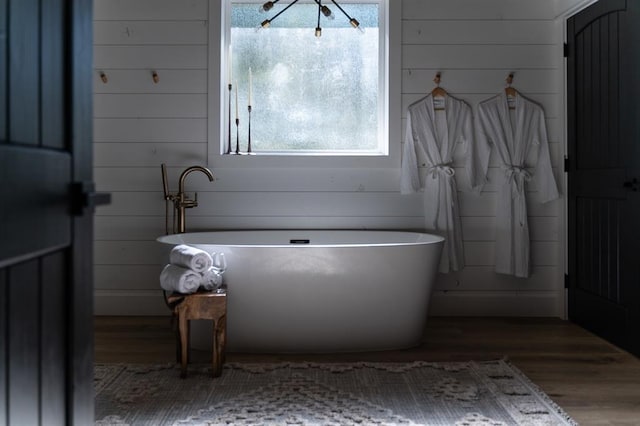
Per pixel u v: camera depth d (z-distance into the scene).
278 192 3.99
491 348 3.22
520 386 2.56
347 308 3.10
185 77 3.96
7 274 0.76
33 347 0.84
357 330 3.13
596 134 3.47
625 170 3.13
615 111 3.23
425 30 3.99
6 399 0.76
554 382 2.65
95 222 3.98
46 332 0.88
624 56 3.13
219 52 3.96
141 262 4.00
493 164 4.00
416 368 2.83
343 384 2.61
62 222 0.92
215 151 3.97
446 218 3.89
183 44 3.96
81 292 1.01
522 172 3.91
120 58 3.96
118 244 3.99
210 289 2.80
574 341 3.37
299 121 4.17
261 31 4.16
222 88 4.03
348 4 4.16
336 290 3.07
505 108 3.96
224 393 2.49
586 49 3.60
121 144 3.97
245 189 3.99
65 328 0.96
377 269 3.09
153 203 3.99
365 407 2.33
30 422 0.83
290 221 3.99
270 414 2.25
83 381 1.03
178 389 2.54
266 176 3.99
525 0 4.00
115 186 3.98
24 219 0.78
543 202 3.99
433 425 2.14
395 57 3.97
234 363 2.91
